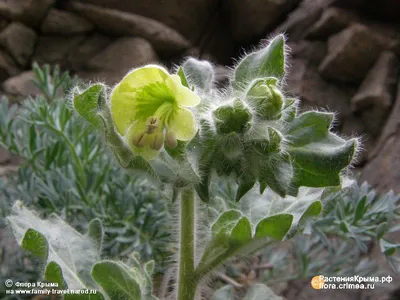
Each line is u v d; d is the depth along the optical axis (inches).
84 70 17.4
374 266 8.8
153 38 17.5
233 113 3.9
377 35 14.7
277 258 9.1
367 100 14.4
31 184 8.2
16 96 15.4
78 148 8.7
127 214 8.0
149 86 4.0
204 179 4.1
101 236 5.3
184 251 4.9
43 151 8.8
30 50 17.6
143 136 4.0
